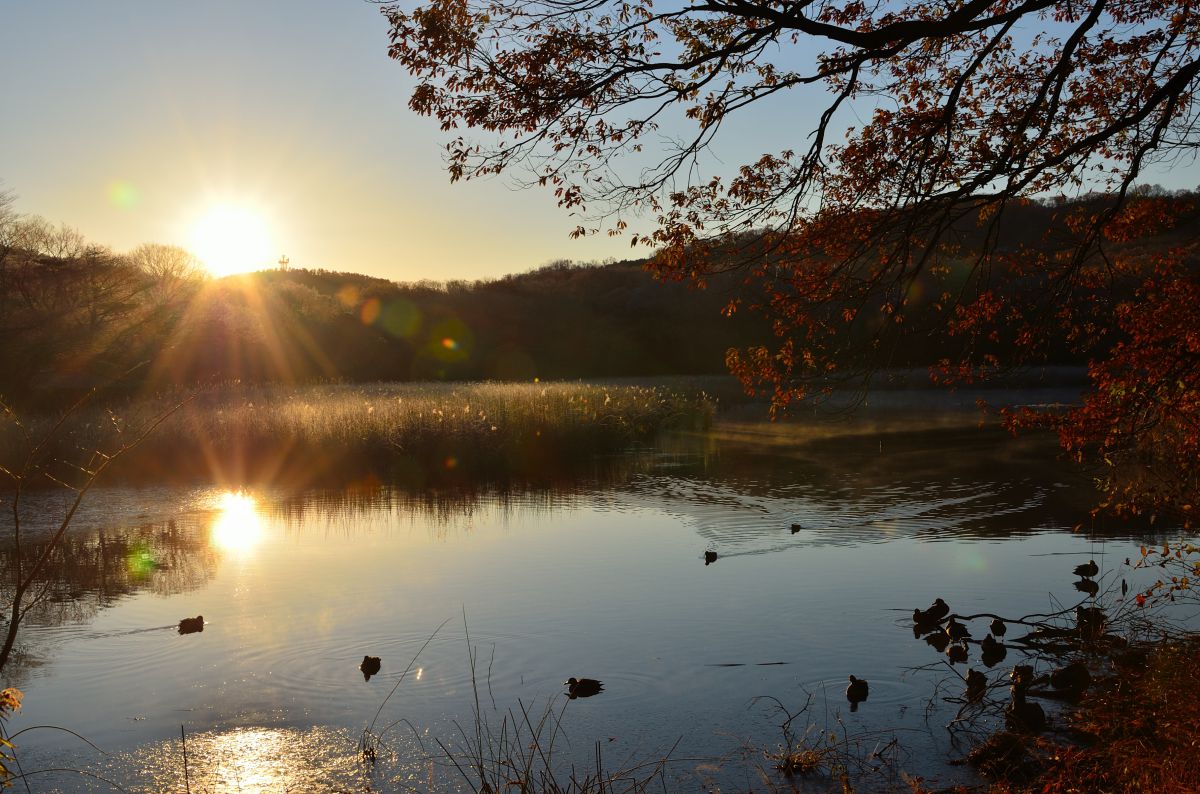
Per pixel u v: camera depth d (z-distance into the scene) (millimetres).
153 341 47000
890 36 6340
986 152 6980
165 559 11773
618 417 26406
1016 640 8320
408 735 6559
